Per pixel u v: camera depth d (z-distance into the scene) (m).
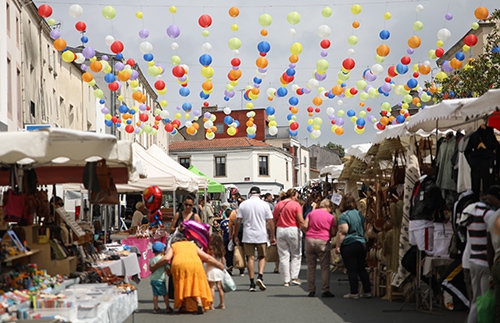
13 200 8.50
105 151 7.33
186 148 65.50
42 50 25.53
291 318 9.91
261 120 71.00
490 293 7.61
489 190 7.98
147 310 10.98
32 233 8.54
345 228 11.98
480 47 35.44
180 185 18.75
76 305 6.54
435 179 10.25
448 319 9.57
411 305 10.98
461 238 8.47
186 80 17.45
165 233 18.47
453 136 10.23
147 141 51.50
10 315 6.05
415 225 10.21
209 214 24.45
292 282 14.35
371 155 14.01
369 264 13.32
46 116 25.80
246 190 63.91
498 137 11.74
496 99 8.37
